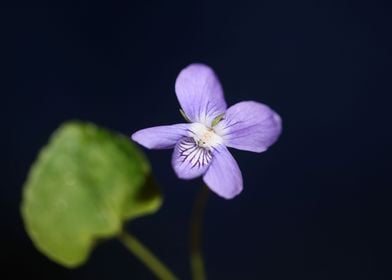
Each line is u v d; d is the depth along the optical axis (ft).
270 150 0.86
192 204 0.84
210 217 0.84
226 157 0.49
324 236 0.85
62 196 0.51
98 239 0.52
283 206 0.85
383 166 0.88
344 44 0.92
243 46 0.92
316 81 0.90
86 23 0.94
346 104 0.89
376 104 0.90
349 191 0.86
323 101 0.90
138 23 0.94
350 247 0.85
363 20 0.94
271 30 0.93
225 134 0.50
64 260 0.52
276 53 0.92
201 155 0.49
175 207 0.84
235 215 0.84
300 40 0.92
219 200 0.84
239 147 0.50
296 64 0.91
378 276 0.84
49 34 0.93
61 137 0.51
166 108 0.89
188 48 0.92
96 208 0.52
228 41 0.92
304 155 0.87
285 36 0.92
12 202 0.85
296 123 0.88
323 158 0.87
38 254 0.81
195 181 0.84
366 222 0.85
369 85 0.91
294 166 0.86
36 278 0.81
